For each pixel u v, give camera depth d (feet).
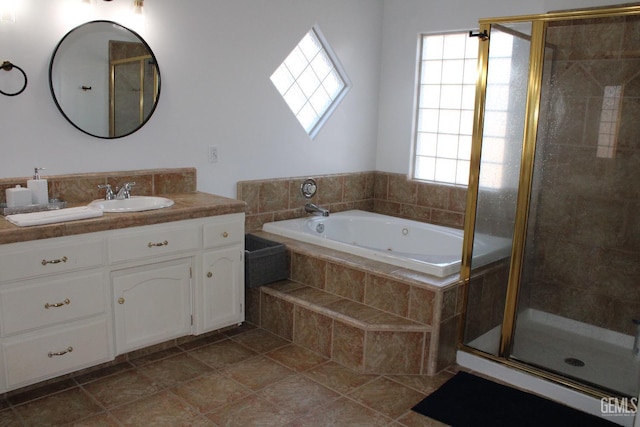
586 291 8.74
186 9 10.69
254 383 8.90
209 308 10.07
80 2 9.29
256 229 12.83
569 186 8.79
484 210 9.46
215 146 11.69
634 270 8.27
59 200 9.45
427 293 9.21
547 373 9.04
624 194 8.34
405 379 9.21
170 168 10.98
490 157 9.34
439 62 14.19
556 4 11.25
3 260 7.37
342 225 13.88
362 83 14.80
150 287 9.13
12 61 8.70
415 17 14.21
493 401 8.61
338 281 10.55
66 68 9.27
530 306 9.23
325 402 8.38
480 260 9.56
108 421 7.70
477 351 9.78
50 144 9.31
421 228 13.07
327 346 9.89
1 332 7.52
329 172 14.44
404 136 14.96
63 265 7.97
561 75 8.68
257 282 10.87
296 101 13.66
